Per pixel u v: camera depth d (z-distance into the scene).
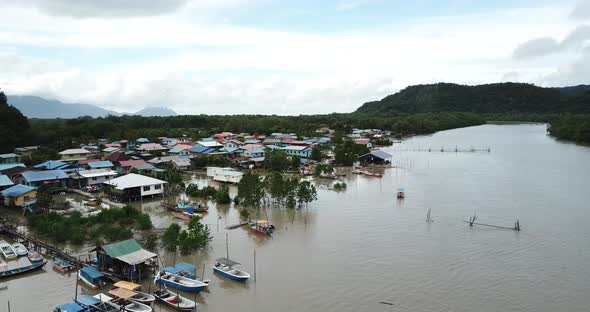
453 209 74.50
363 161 134.00
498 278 45.75
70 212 70.44
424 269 48.06
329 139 190.25
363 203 79.69
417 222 66.69
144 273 44.91
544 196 83.75
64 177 89.31
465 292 42.50
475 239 58.34
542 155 147.38
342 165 131.12
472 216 69.81
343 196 86.12
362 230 62.56
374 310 38.84
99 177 93.69
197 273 46.69
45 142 150.62
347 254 52.69
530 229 62.62
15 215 69.38
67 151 126.56
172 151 139.12
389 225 65.12
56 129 171.25
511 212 72.06
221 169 106.56
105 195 83.81
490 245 55.94
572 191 88.00
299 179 106.69
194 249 53.44
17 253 50.47
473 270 47.84
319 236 59.78
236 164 123.00
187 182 102.12
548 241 57.41
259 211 73.62
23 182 88.56
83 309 37.09
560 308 39.59
